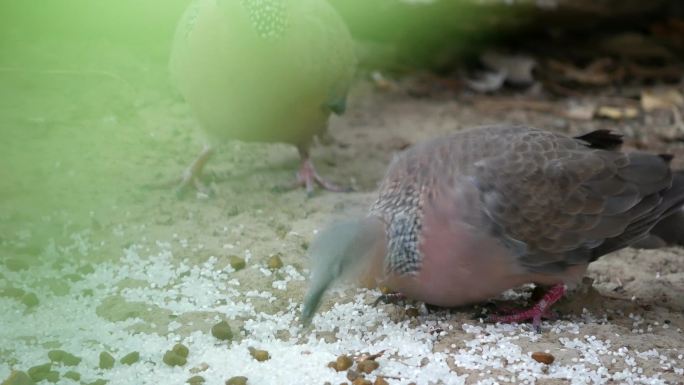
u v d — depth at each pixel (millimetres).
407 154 9211
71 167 12414
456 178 8570
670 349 8555
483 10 17047
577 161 8820
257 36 10672
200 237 10797
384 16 17203
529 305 9344
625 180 8859
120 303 9227
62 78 14453
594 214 8750
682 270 10766
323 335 8703
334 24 11820
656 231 9789
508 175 8633
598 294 9531
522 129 9305
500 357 8266
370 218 8555
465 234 8391
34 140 12961
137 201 11688
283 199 12102
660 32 18547
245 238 10781
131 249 10461
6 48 15188
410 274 8602
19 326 8789
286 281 9742
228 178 12719
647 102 16297
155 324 8859
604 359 8297
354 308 9180
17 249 10266
